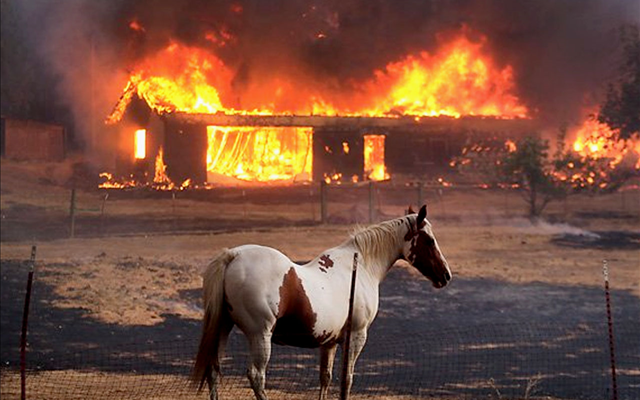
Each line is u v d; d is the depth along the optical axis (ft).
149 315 70.69
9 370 51.39
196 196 158.40
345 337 33.40
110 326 66.90
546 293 79.87
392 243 34.94
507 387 48.01
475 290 81.25
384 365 54.08
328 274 32.96
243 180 173.37
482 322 69.26
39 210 135.95
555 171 147.74
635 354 57.77
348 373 33.37
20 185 161.79
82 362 54.65
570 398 45.55
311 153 181.78
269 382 47.98
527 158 140.46
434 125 181.06
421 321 69.87
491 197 163.22
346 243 34.55
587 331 65.31
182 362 55.11
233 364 53.83
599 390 47.70
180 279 84.12
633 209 149.89
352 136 177.47
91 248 101.81
